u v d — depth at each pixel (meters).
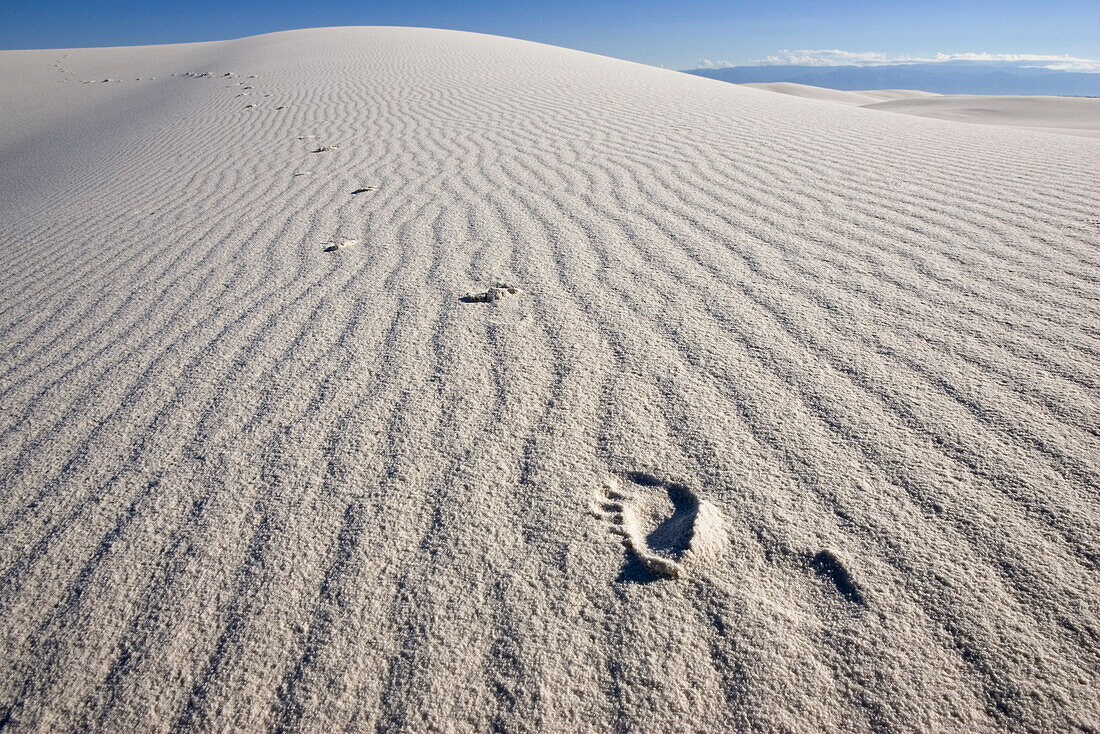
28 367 2.27
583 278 2.62
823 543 1.22
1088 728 0.89
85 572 1.31
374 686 1.03
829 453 1.46
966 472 1.36
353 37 19.78
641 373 1.87
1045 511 1.24
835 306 2.20
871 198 3.51
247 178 5.38
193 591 1.24
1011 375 1.70
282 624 1.15
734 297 2.33
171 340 2.38
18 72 19.36
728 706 0.96
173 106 11.38
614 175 4.40
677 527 1.29
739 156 4.84
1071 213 3.03
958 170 4.08
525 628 1.11
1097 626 1.02
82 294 3.00
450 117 7.70
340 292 2.69
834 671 0.99
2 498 1.56
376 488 1.47
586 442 1.58
